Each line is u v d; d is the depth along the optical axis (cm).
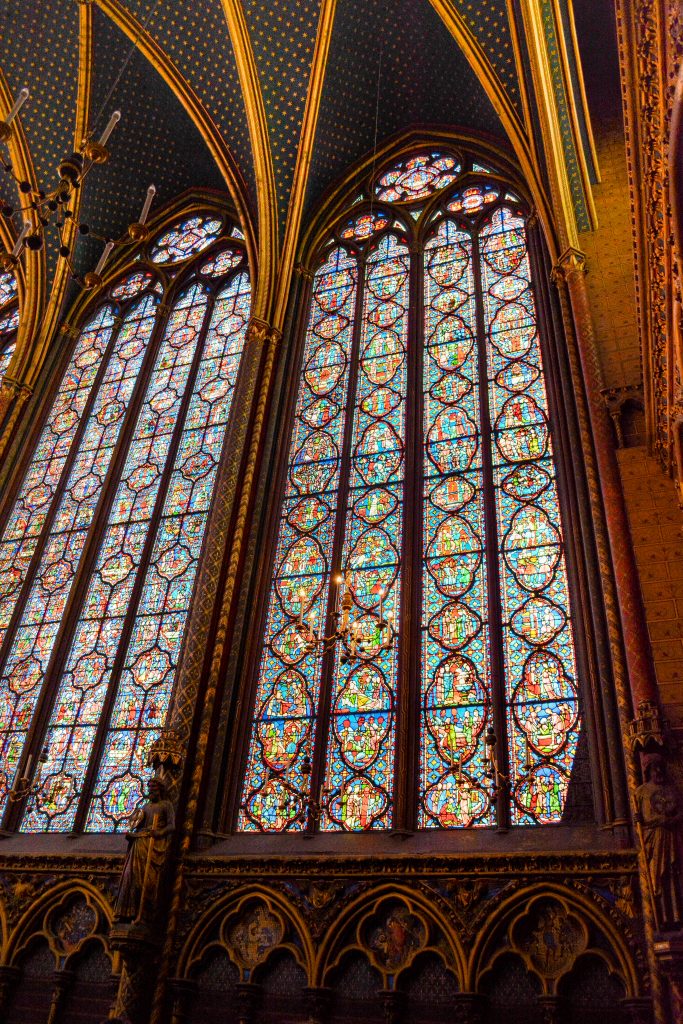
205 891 1002
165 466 1484
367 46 1662
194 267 1797
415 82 1709
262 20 1575
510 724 1039
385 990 884
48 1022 981
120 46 1698
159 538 1398
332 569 1249
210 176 1873
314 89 1634
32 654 1354
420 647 1139
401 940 917
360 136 1767
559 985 837
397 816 1012
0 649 1369
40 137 1775
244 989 932
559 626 1085
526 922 886
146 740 1200
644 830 825
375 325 1514
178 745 1066
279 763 1116
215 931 982
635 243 828
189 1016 943
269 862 991
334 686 1152
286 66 1620
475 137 1698
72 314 1816
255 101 1606
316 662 1178
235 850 1038
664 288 779
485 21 1481
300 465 1383
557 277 1328
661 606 959
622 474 1070
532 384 1312
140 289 1822
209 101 1692
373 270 1612
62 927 1053
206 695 1124
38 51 1717
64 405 1686
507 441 1273
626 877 862
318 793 1075
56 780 1215
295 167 1648
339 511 1305
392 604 1185
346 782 1073
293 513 1333
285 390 1463
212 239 1831
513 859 907
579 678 1037
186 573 1337
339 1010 904
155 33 1652
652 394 971
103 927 1026
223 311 1678
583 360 1199
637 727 871
